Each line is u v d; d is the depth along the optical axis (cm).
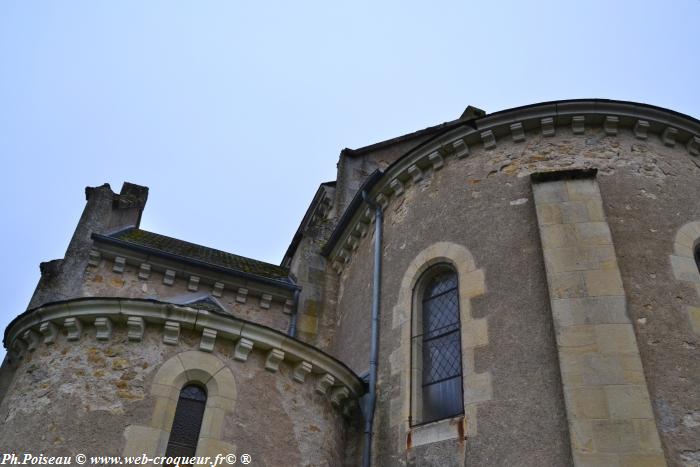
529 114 1034
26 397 838
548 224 874
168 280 1333
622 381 711
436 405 892
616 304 775
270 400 880
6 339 980
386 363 995
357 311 1190
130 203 1636
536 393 766
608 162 979
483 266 928
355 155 1655
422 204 1104
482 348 852
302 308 1345
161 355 854
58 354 859
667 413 716
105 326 857
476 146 1080
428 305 1006
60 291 1210
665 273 846
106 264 1300
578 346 749
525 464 726
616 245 873
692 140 1027
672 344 776
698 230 915
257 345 903
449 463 798
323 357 945
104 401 805
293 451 865
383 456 900
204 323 881
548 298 827
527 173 989
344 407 975
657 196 945
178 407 834
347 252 1350
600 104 1016
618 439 672
